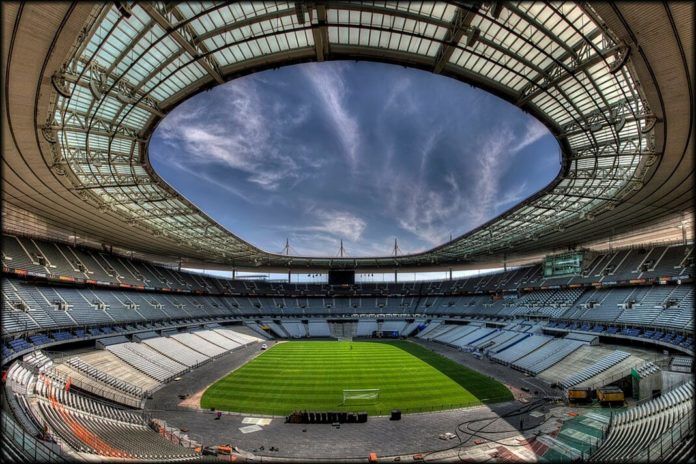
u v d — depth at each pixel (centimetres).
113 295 5881
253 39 2052
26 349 3450
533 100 2652
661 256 5338
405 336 8781
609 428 2742
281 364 5328
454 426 2936
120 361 4347
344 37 2208
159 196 4022
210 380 4412
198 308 7794
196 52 2089
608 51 1895
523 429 2845
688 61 1778
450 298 9694
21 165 2917
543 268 7469
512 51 2188
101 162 3083
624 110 2519
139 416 3102
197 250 7069
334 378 4475
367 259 8719
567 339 5122
